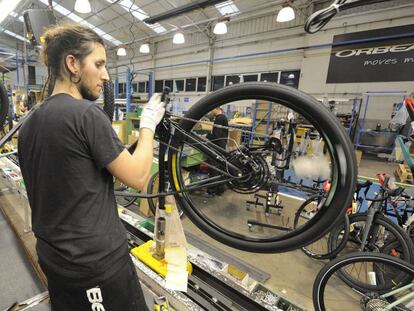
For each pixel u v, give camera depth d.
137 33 8.31
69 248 0.60
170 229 1.19
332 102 5.30
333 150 0.67
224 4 5.88
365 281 1.83
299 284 1.84
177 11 4.43
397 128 4.75
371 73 5.29
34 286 1.58
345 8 0.71
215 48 7.40
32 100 3.15
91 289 0.63
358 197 2.15
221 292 1.24
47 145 0.57
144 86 9.66
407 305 1.31
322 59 5.76
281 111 3.97
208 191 3.54
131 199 2.72
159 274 1.22
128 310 0.72
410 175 2.39
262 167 0.92
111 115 1.20
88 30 0.62
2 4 3.53
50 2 1.88
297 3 5.57
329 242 2.05
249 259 2.10
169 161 0.93
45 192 0.60
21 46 10.08
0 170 2.56
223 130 1.88
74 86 0.65
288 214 3.00
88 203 0.60
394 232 1.74
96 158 0.58
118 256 0.66
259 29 6.47
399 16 4.83
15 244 1.98
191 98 8.20
